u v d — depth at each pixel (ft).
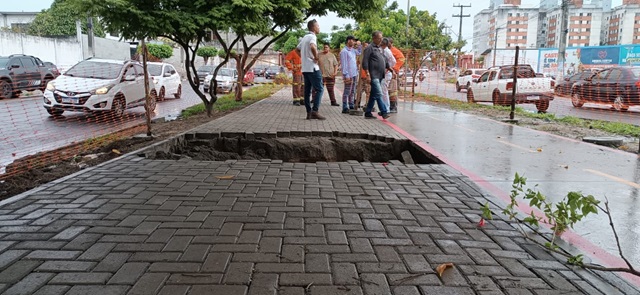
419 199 14.38
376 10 51.31
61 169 20.21
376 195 14.76
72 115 42.80
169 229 11.50
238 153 26.73
